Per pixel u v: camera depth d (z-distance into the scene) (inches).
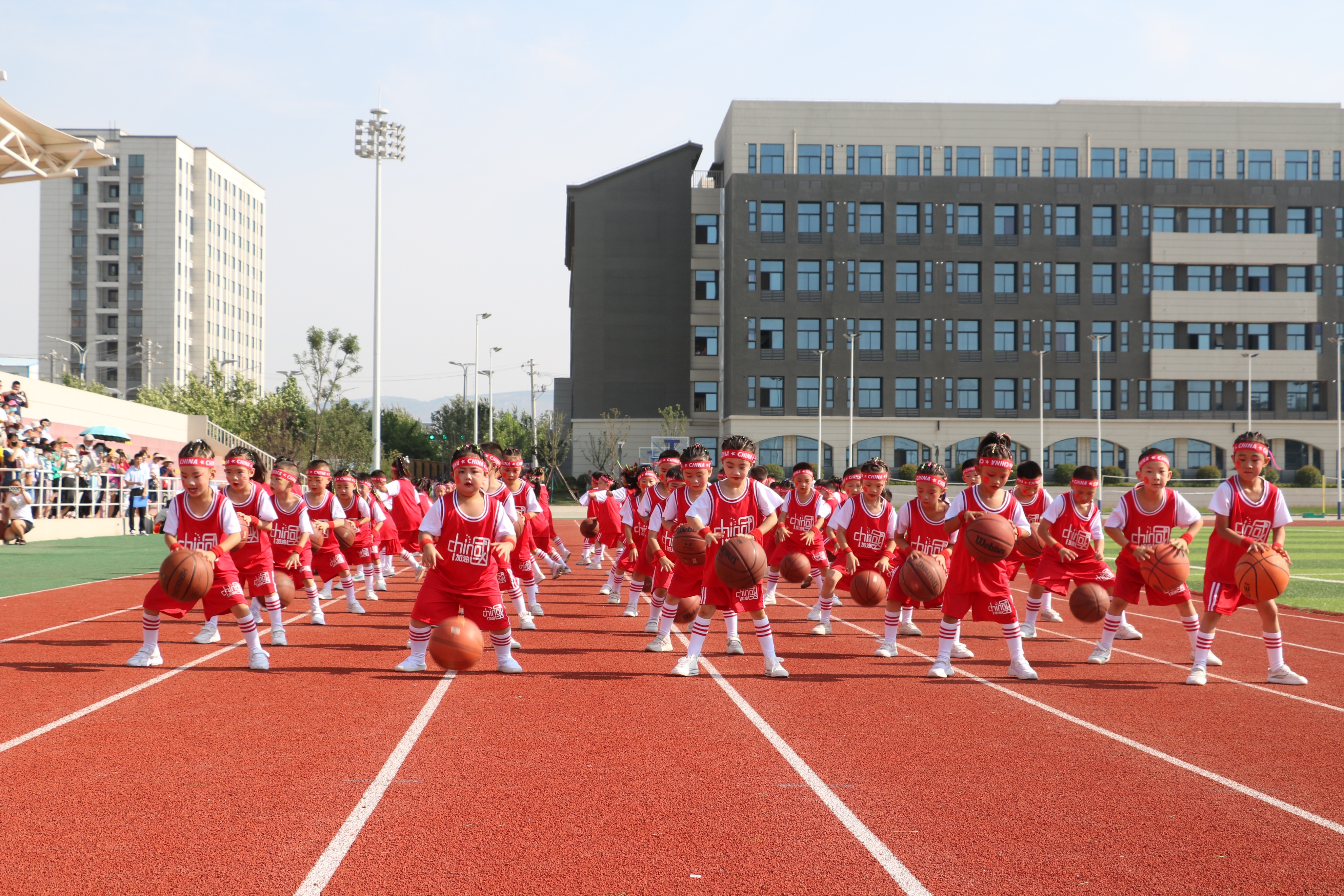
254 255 5113.2
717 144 2755.9
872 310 2448.3
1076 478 432.1
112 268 4256.9
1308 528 1683.1
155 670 343.9
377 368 1418.6
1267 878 163.9
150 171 4271.7
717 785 213.3
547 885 158.9
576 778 217.6
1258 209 2490.2
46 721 266.5
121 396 4212.6
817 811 196.7
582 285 2605.8
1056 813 196.2
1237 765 231.0
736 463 349.7
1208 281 2488.9
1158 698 309.4
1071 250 2465.6
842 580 499.5
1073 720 277.3
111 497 1239.5
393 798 202.1
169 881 159.3
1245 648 414.3
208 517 344.5
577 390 2596.0
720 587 341.1
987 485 342.3
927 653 400.2
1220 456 2490.2
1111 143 2481.5
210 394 2847.0
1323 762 233.9
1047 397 2464.3
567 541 1400.1
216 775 217.5
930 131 2461.9
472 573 338.6
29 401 1299.2
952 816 194.2
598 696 307.1
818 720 276.2
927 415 2452.0
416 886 157.9
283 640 402.6
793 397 2440.9
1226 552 333.4
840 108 2455.7
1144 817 194.1
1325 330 2485.2
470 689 316.8
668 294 2605.8
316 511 516.1
